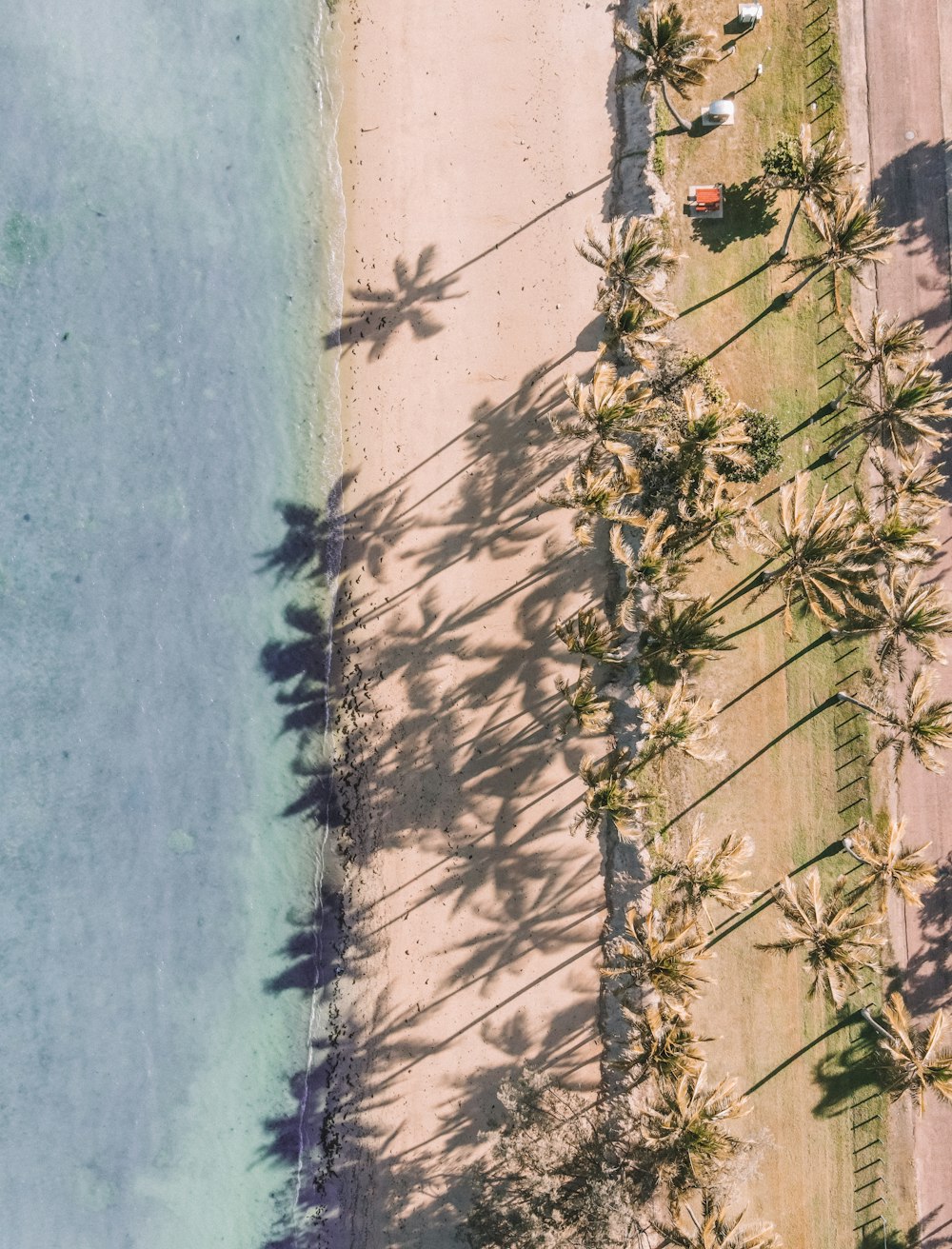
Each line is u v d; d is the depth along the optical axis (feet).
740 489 97.09
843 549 88.79
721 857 91.81
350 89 109.19
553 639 106.83
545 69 106.93
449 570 107.96
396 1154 107.14
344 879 108.88
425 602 108.17
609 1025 105.09
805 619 103.40
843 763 103.55
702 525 94.99
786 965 103.40
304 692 109.70
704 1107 87.92
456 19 107.76
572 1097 104.37
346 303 109.50
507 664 107.14
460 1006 107.14
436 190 108.27
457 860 107.45
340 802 109.09
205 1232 109.09
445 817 107.65
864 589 91.86
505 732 107.04
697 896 92.79
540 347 107.34
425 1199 106.32
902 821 93.09
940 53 103.76
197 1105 109.81
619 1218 91.40
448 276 108.06
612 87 106.42
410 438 108.47
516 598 107.24
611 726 105.40
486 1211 100.53
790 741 103.86
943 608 90.53
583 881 106.52
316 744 109.50
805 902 92.89
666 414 96.27
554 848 106.73
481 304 107.86
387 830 108.27
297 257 110.11
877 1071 102.58
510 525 107.45
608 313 94.07
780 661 103.76
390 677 108.37
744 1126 103.09
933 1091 102.73
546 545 107.04
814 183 91.04
